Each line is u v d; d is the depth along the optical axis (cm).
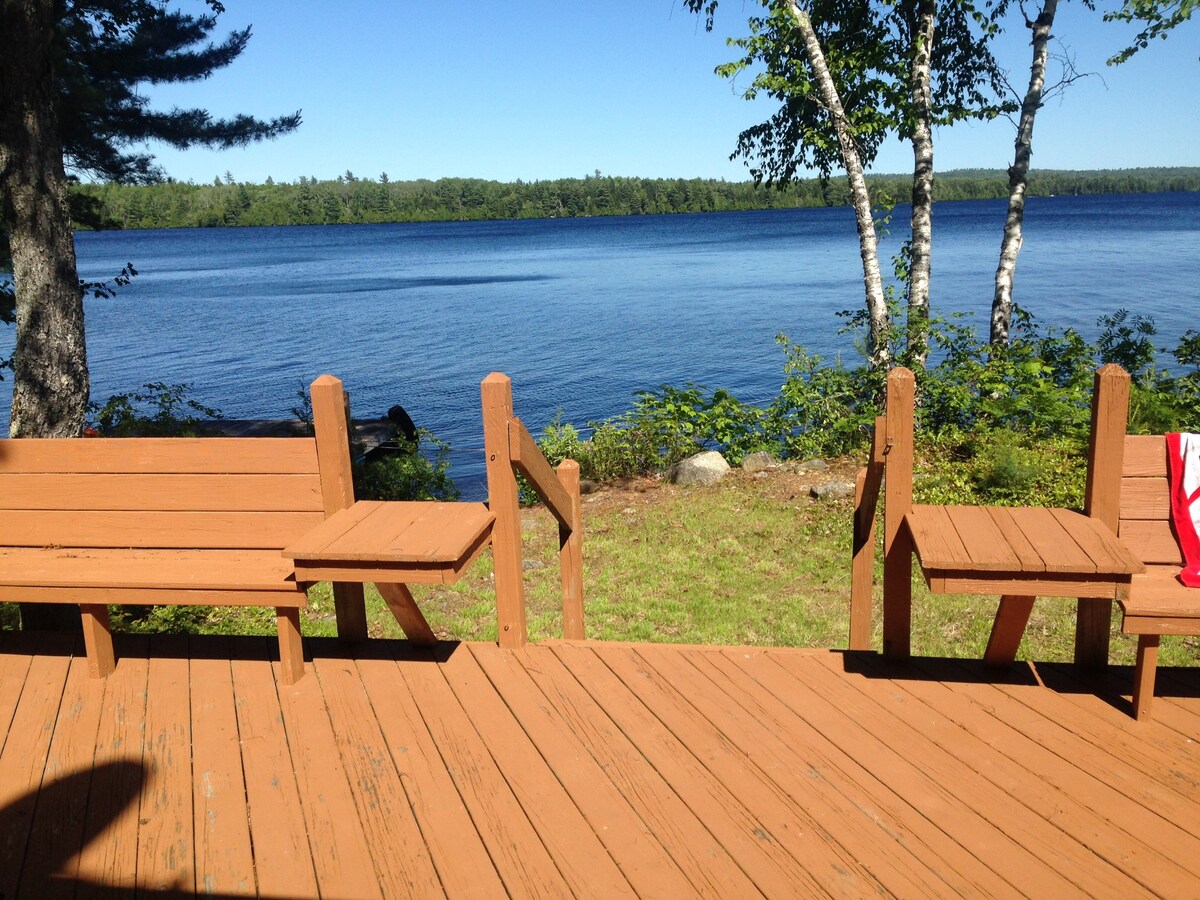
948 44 1271
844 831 268
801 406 1016
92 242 14875
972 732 319
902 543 360
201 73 1158
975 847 259
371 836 275
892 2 1155
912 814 275
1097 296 3139
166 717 346
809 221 14888
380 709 347
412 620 378
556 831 273
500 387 356
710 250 7906
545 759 311
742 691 353
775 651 387
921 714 332
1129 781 288
